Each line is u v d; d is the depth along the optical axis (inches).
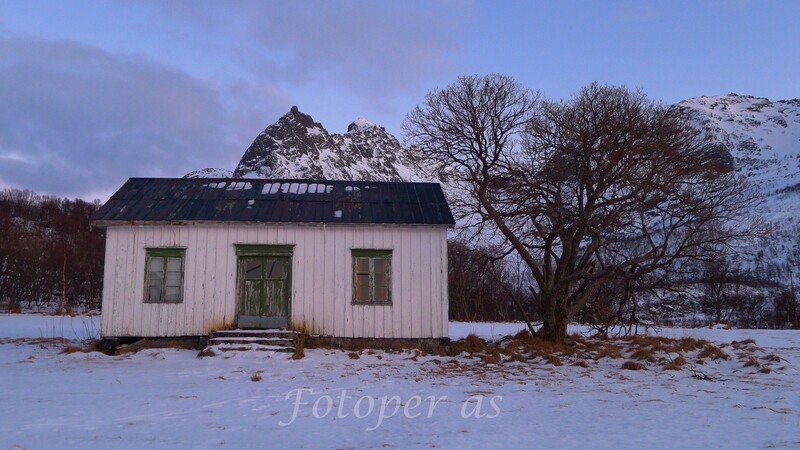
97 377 579.8
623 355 778.2
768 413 441.1
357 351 775.7
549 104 909.8
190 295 799.7
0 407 427.2
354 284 812.6
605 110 861.8
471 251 1549.0
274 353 726.5
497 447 335.6
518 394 520.7
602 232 932.6
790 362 717.9
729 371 663.1
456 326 1480.1
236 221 804.6
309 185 930.1
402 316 808.3
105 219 797.2
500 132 914.1
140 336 789.2
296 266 812.0
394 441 349.4
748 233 923.4
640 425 397.7
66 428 366.0
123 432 359.3
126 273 799.7
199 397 482.0
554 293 874.1
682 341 858.8
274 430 375.6
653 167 832.3
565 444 343.3
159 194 877.8
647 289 911.7
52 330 1171.3
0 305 2472.9
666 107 894.4
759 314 2226.9
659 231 1048.8
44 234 3053.6
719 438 360.5
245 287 810.8
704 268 1392.7
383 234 825.5
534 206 872.9
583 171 860.0
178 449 323.0
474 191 920.9
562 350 813.2
